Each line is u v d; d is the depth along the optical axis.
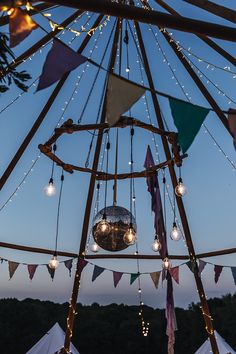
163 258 4.92
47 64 1.62
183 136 1.67
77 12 3.85
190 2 2.31
